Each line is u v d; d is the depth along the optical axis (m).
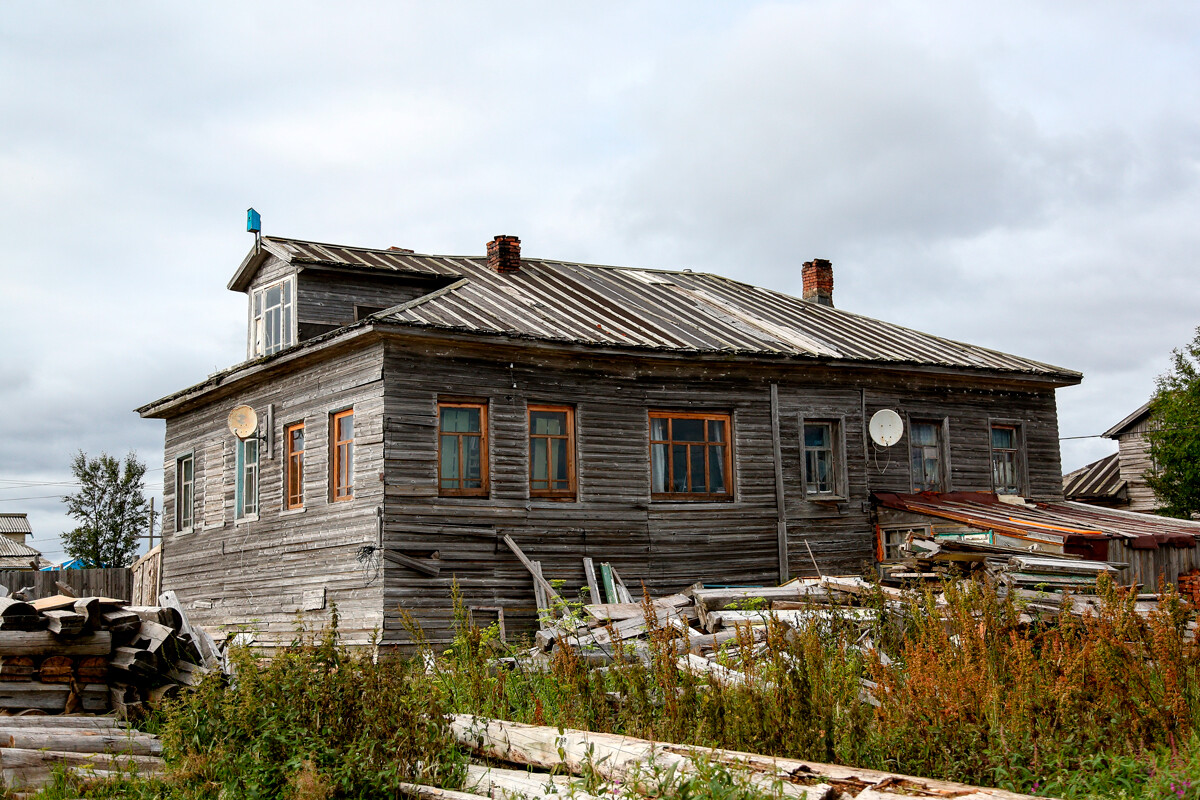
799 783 6.99
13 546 57.84
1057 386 25.98
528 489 19.30
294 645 9.93
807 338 23.45
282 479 20.69
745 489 21.44
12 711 10.38
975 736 7.86
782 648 9.37
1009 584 14.65
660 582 20.27
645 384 20.70
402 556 17.86
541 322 20.20
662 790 6.96
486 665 11.89
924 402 24.03
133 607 11.34
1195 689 9.06
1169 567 20.58
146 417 26.31
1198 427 29.62
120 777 9.19
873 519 22.83
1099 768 7.59
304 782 8.03
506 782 8.30
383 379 18.20
